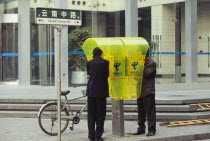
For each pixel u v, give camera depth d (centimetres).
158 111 1352
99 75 995
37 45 2484
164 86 2378
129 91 1039
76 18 960
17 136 1080
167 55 2627
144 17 2527
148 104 1052
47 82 2408
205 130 1138
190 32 2647
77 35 2362
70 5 2344
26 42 2516
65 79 2309
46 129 1085
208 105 1397
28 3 2514
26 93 1841
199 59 2816
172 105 1389
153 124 1061
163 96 1600
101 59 1003
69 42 2339
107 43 1021
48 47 2395
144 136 1060
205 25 2847
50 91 1975
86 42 1070
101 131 1012
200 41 2828
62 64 2302
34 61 2509
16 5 2536
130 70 1037
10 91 1980
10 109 1449
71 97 1598
